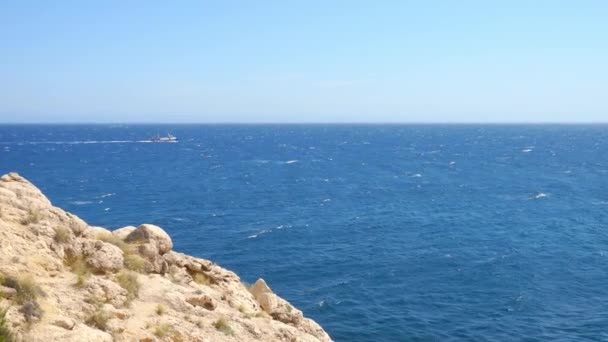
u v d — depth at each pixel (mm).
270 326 16344
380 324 38656
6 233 14000
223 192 103375
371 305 42375
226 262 54312
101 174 132375
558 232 66875
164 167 152625
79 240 15516
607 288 45406
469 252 57719
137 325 12930
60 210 16578
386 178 127125
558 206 85812
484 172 139000
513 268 51375
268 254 57406
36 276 13180
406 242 62688
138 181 119688
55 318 11555
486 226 71250
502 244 61031
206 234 66625
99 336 11500
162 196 97688
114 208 84875
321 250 59094
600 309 40562
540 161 169625
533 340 35438
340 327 38219
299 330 18109
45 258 14008
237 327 15070
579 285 46250
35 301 11836
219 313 15539
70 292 13062
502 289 45500
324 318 39906
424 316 40031
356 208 86188
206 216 78438
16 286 11953
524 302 42281
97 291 13508
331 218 77438
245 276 49719
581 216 76875
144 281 15438
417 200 93875
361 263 53875
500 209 84000
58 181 117625
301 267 52625
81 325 11742
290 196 99000
